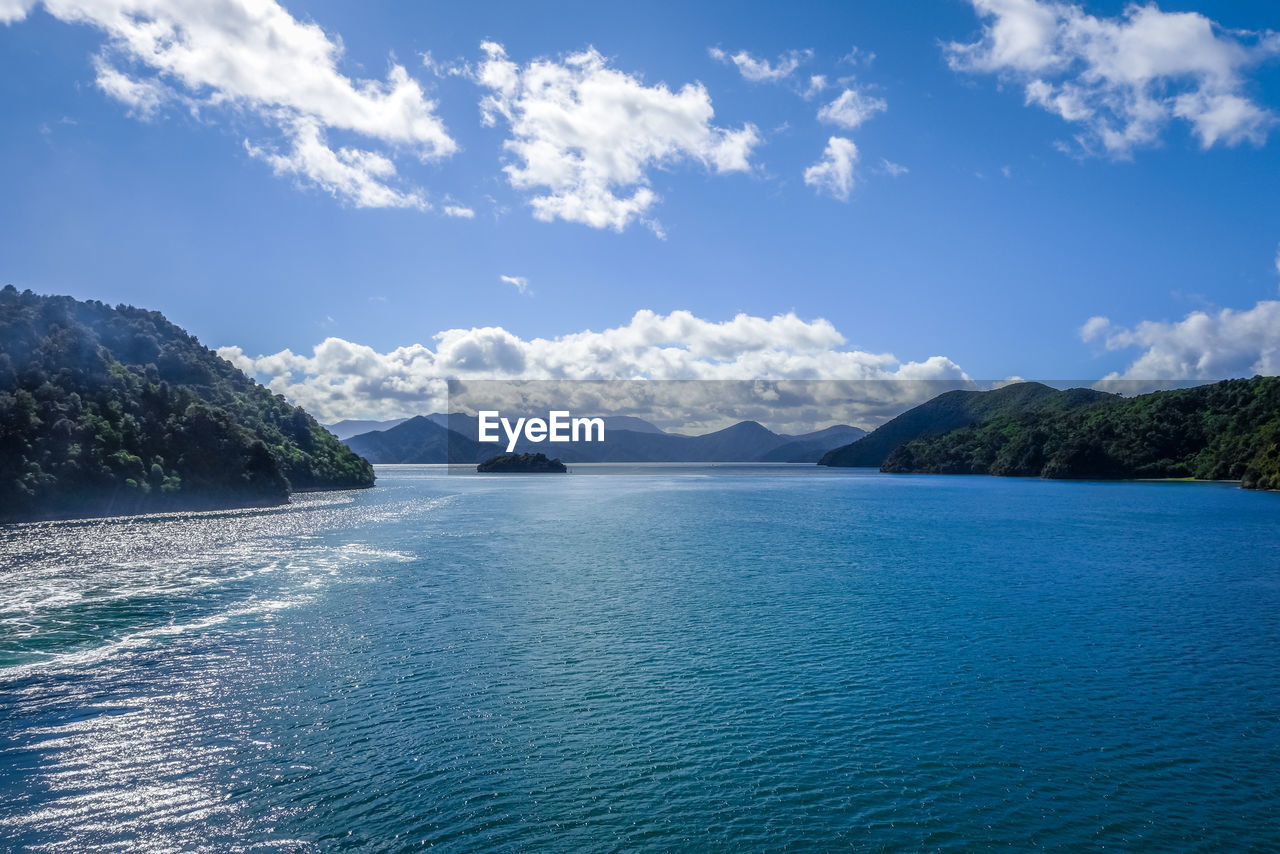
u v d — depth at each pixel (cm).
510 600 4700
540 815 1997
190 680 3067
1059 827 1964
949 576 5672
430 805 2047
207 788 2136
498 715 2698
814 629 3959
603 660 3378
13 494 9731
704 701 2855
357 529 9225
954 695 2934
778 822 1972
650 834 1909
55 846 1838
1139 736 2548
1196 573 5828
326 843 1858
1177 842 1900
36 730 2541
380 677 3120
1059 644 3678
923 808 2055
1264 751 2433
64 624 4009
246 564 6209
